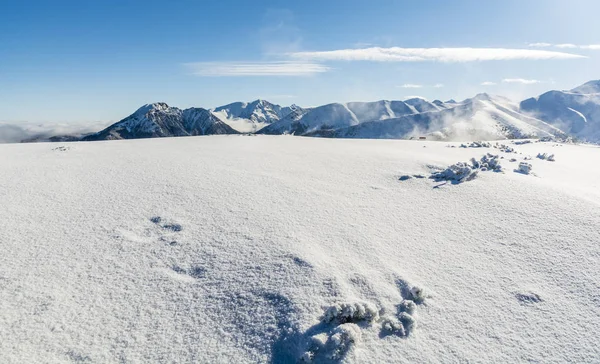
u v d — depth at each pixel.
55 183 14.11
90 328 6.61
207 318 6.89
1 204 11.62
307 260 8.27
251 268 8.16
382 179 15.03
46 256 8.66
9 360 5.81
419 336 6.42
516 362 5.92
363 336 6.35
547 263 8.39
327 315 6.50
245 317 6.85
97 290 7.58
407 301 7.07
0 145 27.52
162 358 6.03
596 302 7.13
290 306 6.95
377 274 8.00
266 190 13.22
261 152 22.27
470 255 8.84
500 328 6.61
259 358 6.02
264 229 9.87
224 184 13.84
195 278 8.00
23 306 7.01
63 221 10.51
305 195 12.77
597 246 8.85
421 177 14.99
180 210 11.22
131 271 8.23
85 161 18.80
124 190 13.16
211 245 9.14
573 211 10.72
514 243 9.27
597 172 19.11
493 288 7.64
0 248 8.89
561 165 20.41
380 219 10.80
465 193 12.83
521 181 13.96
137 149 23.95
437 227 10.30
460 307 7.10
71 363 5.88
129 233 9.88
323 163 18.44
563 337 6.38
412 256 8.79
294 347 6.13
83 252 8.91
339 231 9.90
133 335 6.48
